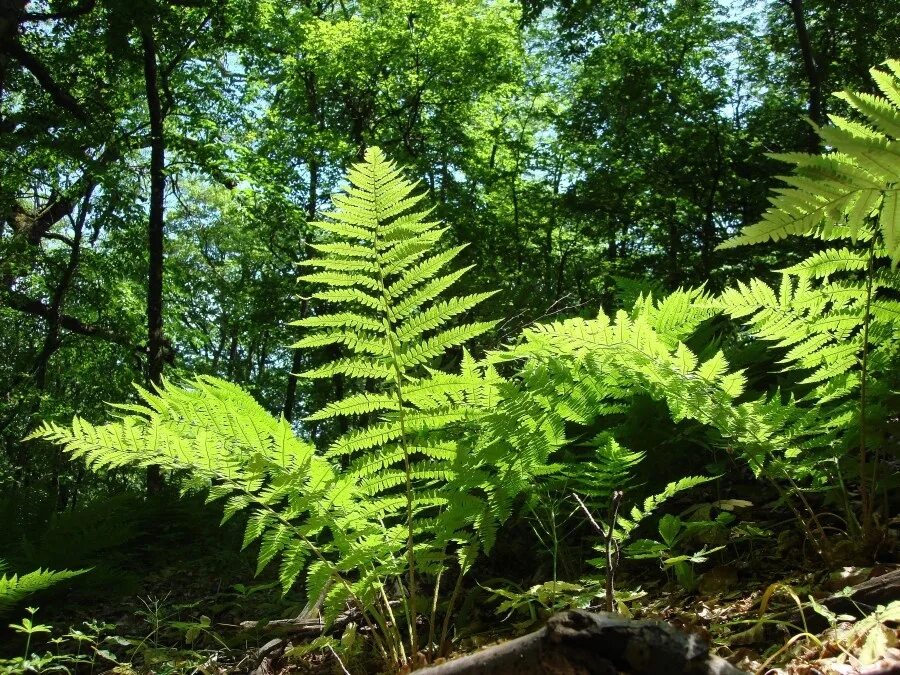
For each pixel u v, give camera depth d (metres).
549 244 17.09
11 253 16.16
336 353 16.86
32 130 13.69
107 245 19.36
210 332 26.31
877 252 2.54
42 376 18.75
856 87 14.02
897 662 1.54
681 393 2.59
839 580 2.20
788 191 2.11
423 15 17.48
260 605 3.87
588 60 16.25
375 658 2.67
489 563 3.40
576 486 3.22
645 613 2.44
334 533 2.41
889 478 2.55
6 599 2.69
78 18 14.37
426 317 2.34
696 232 15.04
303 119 18.22
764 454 2.70
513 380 2.86
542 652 1.31
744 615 2.24
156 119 14.59
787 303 2.66
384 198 2.44
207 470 2.40
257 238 20.34
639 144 14.83
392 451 2.40
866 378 2.55
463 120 19.08
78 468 17.39
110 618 4.18
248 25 15.58
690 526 2.62
